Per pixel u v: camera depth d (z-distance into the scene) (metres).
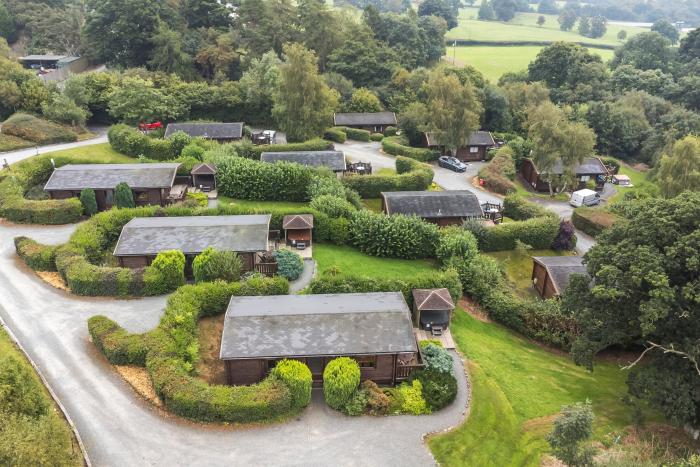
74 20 115.94
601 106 103.06
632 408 32.09
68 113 77.06
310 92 82.56
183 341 30.41
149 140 68.62
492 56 156.75
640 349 38.69
